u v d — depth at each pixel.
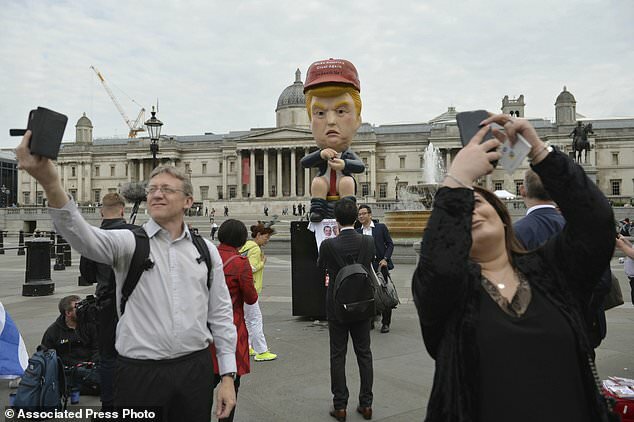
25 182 102.12
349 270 4.80
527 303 2.29
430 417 2.29
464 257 2.23
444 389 2.26
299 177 91.00
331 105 9.34
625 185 85.50
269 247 27.22
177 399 2.97
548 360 2.18
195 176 97.75
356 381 5.97
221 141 97.38
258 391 5.62
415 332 8.47
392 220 22.98
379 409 5.07
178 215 3.14
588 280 2.38
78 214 2.71
